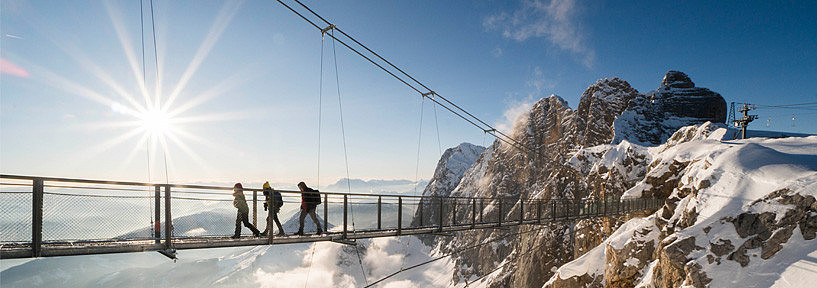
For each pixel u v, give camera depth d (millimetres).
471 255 125125
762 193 20984
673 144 51844
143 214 9086
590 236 53281
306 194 12930
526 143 142625
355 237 14609
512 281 77750
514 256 84938
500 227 23297
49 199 7766
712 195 23875
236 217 11039
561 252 64750
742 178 23328
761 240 18297
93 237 8180
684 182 31469
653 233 30500
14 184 7379
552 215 29328
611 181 53625
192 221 9984
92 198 8328
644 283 25078
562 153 112188
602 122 99062
